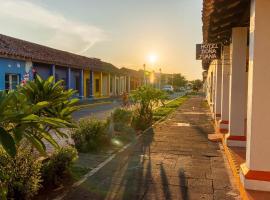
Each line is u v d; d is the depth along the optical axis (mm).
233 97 8797
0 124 3053
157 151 8859
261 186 5348
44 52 26859
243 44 8531
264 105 5336
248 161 5512
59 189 5641
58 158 5867
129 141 10234
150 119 14258
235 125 8828
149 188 5816
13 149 2916
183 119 17141
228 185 6023
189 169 7062
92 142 8695
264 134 5352
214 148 9320
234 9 6473
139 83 59188
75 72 32531
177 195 5488
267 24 5273
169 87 67875
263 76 5316
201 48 9547
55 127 3959
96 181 6145
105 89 42156
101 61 45156
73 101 5543
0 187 3947
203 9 7254
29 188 4789
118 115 11633
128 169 7008
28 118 3119
